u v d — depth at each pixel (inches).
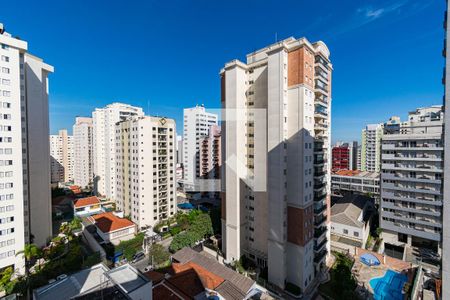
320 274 1696.6
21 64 1987.0
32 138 2134.6
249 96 1729.8
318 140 1649.9
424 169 2167.8
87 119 5260.8
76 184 5093.5
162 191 2748.5
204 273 1473.9
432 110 2928.2
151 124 2628.0
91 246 2175.2
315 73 1578.5
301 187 1448.1
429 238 2148.1
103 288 842.8
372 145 5374.0
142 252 2032.5
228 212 1792.6
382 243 2347.4
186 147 4067.4
